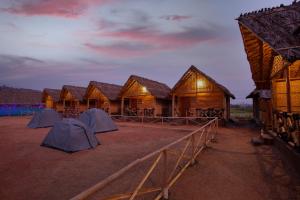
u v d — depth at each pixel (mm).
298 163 5844
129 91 25531
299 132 6332
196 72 20875
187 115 22266
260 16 6484
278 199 4402
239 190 4867
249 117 28391
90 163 7219
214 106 20906
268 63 10148
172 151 8641
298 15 6141
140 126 18938
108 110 27500
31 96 45000
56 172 6289
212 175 5855
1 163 7270
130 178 5648
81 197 2301
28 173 6219
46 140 10141
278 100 11172
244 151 8672
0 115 35969
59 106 37094
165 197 4480
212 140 11102
